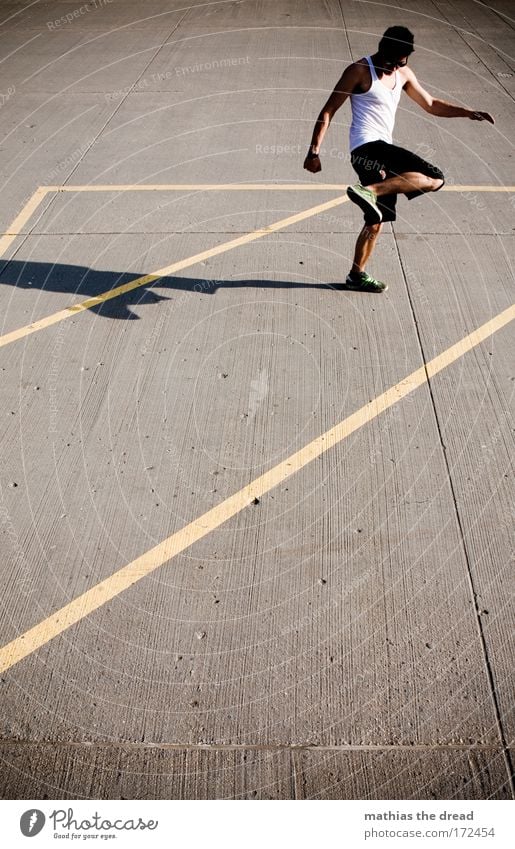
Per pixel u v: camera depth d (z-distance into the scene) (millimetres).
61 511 3557
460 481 3689
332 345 4770
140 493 3660
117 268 5730
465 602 3084
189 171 7461
